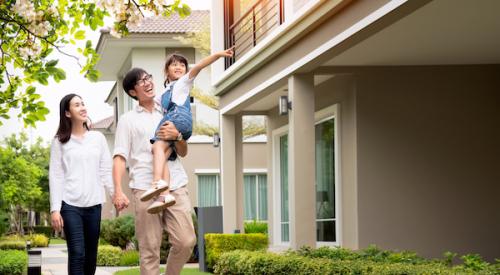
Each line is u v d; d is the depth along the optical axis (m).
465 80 12.21
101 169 6.71
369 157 12.10
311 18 10.05
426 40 10.25
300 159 11.35
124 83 5.98
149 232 5.89
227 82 15.02
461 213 12.15
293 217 11.33
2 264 12.90
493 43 10.53
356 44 9.52
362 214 12.03
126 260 17.67
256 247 13.21
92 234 6.54
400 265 8.27
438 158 12.16
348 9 9.05
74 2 7.04
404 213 12.09
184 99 5.83
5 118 7.50
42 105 7.44
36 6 6.89
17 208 40.28
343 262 9.09
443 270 7.57
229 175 16.08
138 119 6.00
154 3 6.41
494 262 12.10
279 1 12.24
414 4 7.57
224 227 15.96
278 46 11.62
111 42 25.66
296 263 9.82
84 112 6.54
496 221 12.16
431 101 12.18
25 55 7.08
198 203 26.25
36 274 9.44
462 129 12.20
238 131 16.50
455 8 8.61
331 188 13.73
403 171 12.12
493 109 12.20
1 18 6.87
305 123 11.43
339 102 12.84
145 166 5.92
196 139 26.31
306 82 11.49
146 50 26.33
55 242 39.28
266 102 15.58
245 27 15.80
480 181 12.22
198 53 26.64
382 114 12.12
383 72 12.12
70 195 6.40
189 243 5.85
